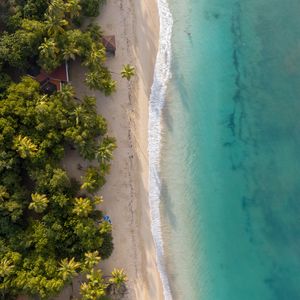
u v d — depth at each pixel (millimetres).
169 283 46062
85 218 42438
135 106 48281
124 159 47250
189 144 48656
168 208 47281
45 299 40875
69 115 43625
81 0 46062
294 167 48906
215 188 48188
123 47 49000
